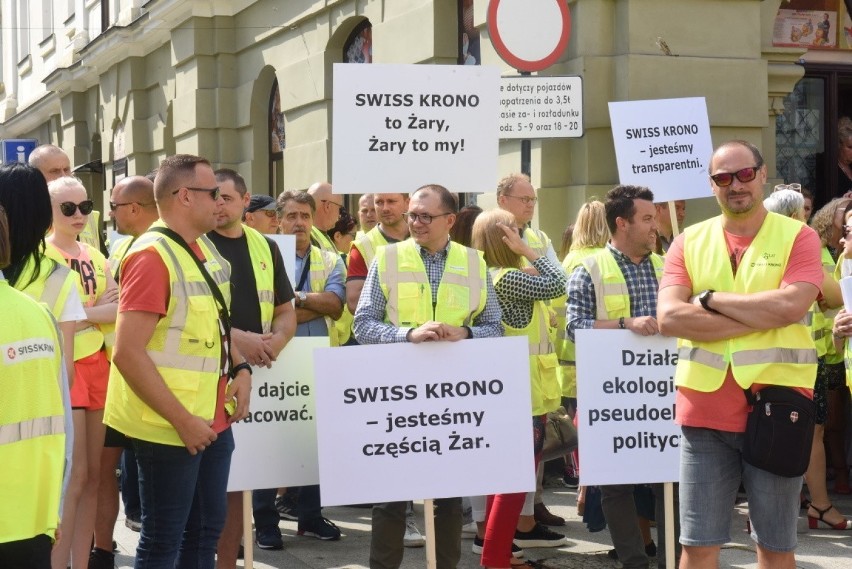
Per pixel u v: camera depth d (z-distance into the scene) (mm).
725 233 4363
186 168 4402
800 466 4078
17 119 28922
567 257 6871
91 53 20844
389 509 5023
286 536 6777
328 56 13336
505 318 5727
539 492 6805
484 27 9930
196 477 4402
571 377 6680
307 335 6609
